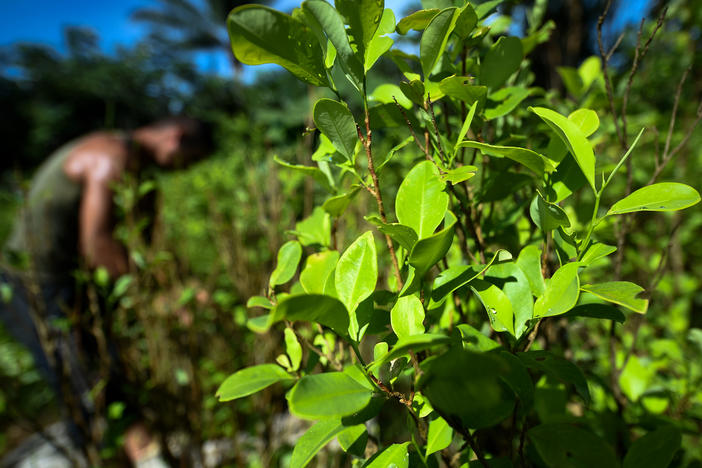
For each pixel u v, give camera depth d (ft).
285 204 3.19
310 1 0.86
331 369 1.29
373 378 0.89
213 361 3.26
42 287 3.11
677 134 2.73
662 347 1.94
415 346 0.72
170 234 4.53
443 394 0.69
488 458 0.98
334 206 1.17
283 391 2.92
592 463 0.85
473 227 1.27
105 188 3.37
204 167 5.26
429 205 0.99
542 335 1.55
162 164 4.47
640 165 3.01
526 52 1.52
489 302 1.01
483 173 1.31
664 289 2.56
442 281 1.02
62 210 3.28
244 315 2.95
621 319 0.96
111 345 2.87
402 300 0.97
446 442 0.90
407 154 2.20
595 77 1.86
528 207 1.52
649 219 3.26
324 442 0.86
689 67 1.36
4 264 2.69
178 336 2.98
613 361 1.50
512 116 1.51
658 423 1.40
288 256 1.23
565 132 0.89
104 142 3.62
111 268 3.40
